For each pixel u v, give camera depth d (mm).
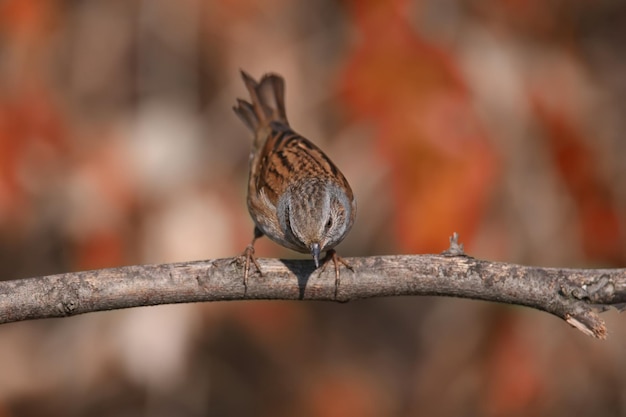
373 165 11508
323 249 9375
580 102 12211
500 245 11594
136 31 13352
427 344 14508
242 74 12211
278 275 8836
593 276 8430
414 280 8719
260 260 8867
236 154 13055
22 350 13820
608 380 12391
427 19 11797
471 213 10812
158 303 8734
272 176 10430
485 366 12508
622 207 12367
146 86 13289
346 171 12383
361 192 12328
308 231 9578
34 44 12141
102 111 13188
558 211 11773
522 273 8547
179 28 13211
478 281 8617
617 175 12523
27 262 13641
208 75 13328
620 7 14812
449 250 8781
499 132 11422
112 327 13031
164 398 13258
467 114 10977
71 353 13477
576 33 13070
